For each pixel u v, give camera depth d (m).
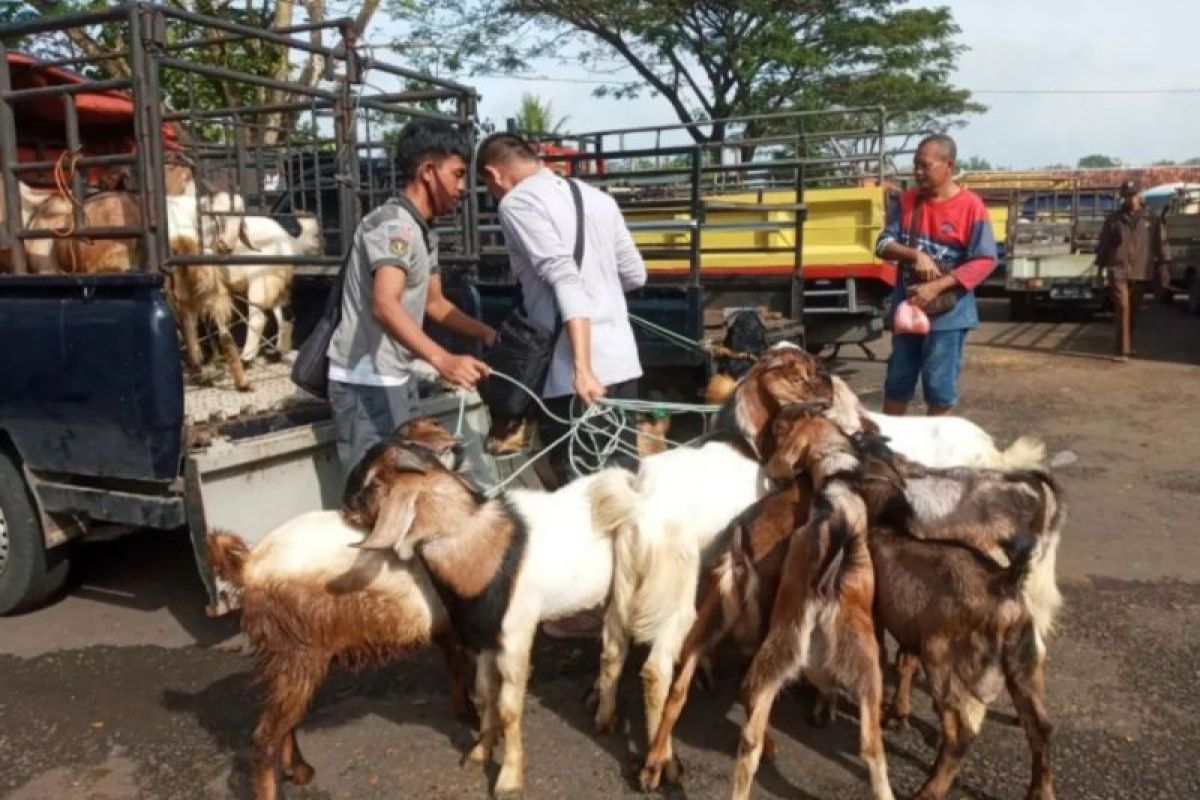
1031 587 4.14
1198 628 5.28
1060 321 18.67
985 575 3.51
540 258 4.54
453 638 4.26
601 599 4.04
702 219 8.95
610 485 3.99
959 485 4.13
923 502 4.12
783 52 22.56
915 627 3.61
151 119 4.61
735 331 6.44
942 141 5.93
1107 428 9.83
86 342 4.73
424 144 4.27
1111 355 14.27
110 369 4.68
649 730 4.00
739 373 6.12
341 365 4.44
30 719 4.53
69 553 5.64
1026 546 3.52
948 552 3.59
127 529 5.70
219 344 6.71
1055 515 4.16
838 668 3.57
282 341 7.18
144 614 5.68
